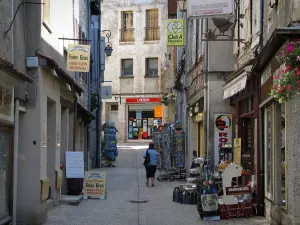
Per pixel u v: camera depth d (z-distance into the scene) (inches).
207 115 608.4
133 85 1572.3
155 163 711.1
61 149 584.7
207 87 610.2
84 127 832.9
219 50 607.2
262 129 439.2
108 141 1078.4
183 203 537.0
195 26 775.7
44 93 431.5
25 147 412.2
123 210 492.7
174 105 1369.3
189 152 860.6
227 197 433.4
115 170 949.2
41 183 412.5
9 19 357.7
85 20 826.2
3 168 362.6
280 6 356.2
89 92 898.1
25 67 407.8
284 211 354.6
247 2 502.3
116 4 1584.6
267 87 402.3
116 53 1581.0
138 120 1594.5
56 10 508.7
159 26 1561.3
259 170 438.3
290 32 314.5
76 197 546.6
